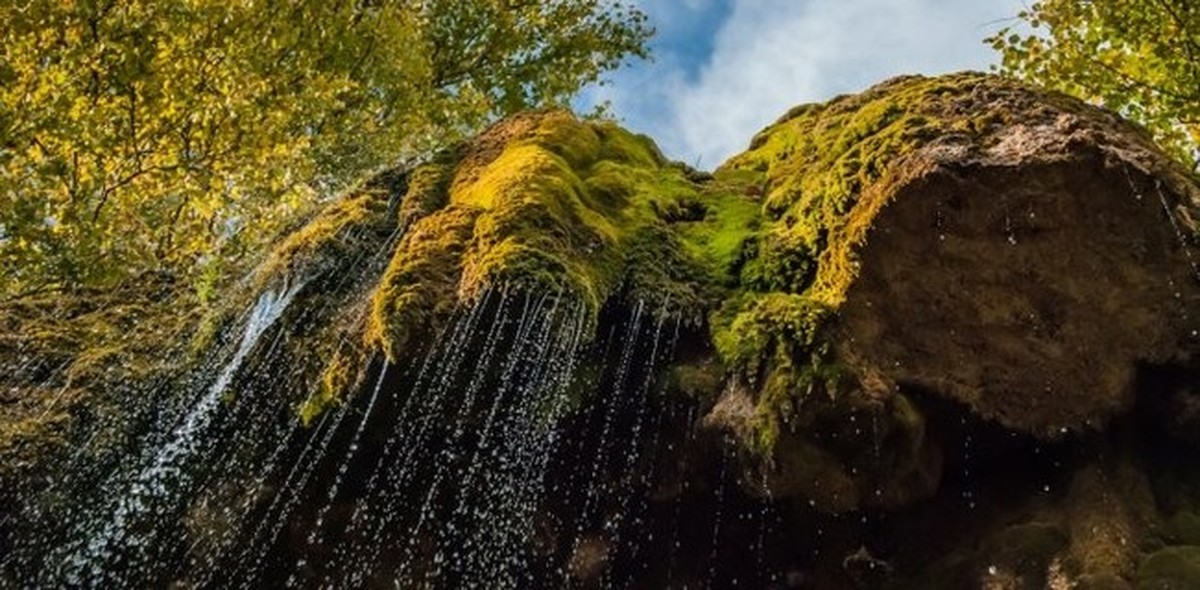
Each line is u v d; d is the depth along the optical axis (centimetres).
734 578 422
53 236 641
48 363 504
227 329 494
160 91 684
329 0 890
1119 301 381
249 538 441
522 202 444
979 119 394
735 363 403
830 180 428
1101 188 363
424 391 412
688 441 410
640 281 443
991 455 411
